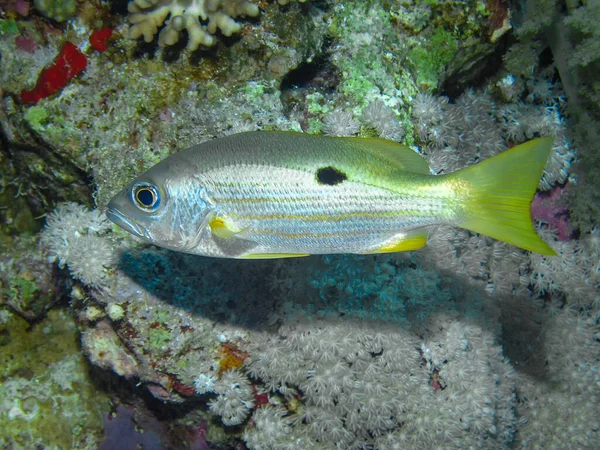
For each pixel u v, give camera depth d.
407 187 0.26
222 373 0.35
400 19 0.39
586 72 0.41
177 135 0.35
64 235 0.35
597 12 0.36
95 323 0.37
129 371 0.37
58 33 0.36
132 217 0.27
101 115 0.35
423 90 0.39
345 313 0.35
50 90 0.35
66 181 0.39
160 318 0.35
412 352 0.36
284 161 0.25
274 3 0.35
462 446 0.36
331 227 0.26
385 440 0.35
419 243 0.26
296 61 0.35
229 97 0.34
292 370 0.35
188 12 0.35
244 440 0.37
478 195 0.25
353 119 0.35
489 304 0.40
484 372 0.37
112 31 0.36
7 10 0.36
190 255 0.35
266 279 0.36
